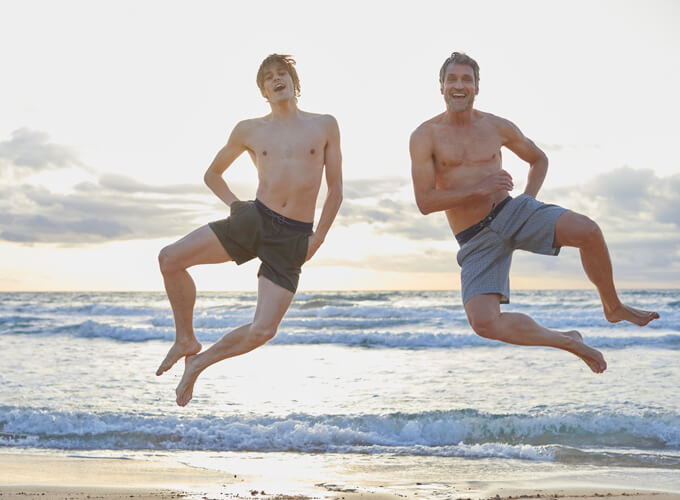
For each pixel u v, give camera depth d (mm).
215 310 32875
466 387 11672
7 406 9867
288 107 4738
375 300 41000
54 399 10516
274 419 9281
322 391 11406
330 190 4793
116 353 16891
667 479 6664
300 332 20453
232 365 14711
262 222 4566
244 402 10445
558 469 7152
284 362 15344
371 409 9922
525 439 8562
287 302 4637
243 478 6617
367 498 5691
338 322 26281
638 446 8172
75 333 21969
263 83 4711
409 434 8711
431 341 19234
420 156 4746
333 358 16188
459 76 4664
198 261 4617
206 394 11086
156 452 7914
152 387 11633
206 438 8484
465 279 4797
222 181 4918
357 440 8477
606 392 11047
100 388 11508
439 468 7180
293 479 6598
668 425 8867
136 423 9070
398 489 6098
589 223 4398
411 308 30312
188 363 4660
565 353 15836
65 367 14086
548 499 5664
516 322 4652
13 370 13625
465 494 5875
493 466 7293
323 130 4746
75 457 7570
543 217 4535
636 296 47469
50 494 5703
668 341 18844
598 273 4520
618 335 21703
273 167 4617
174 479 6527
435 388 11625
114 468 7023
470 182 4730
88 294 65375
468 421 8969
